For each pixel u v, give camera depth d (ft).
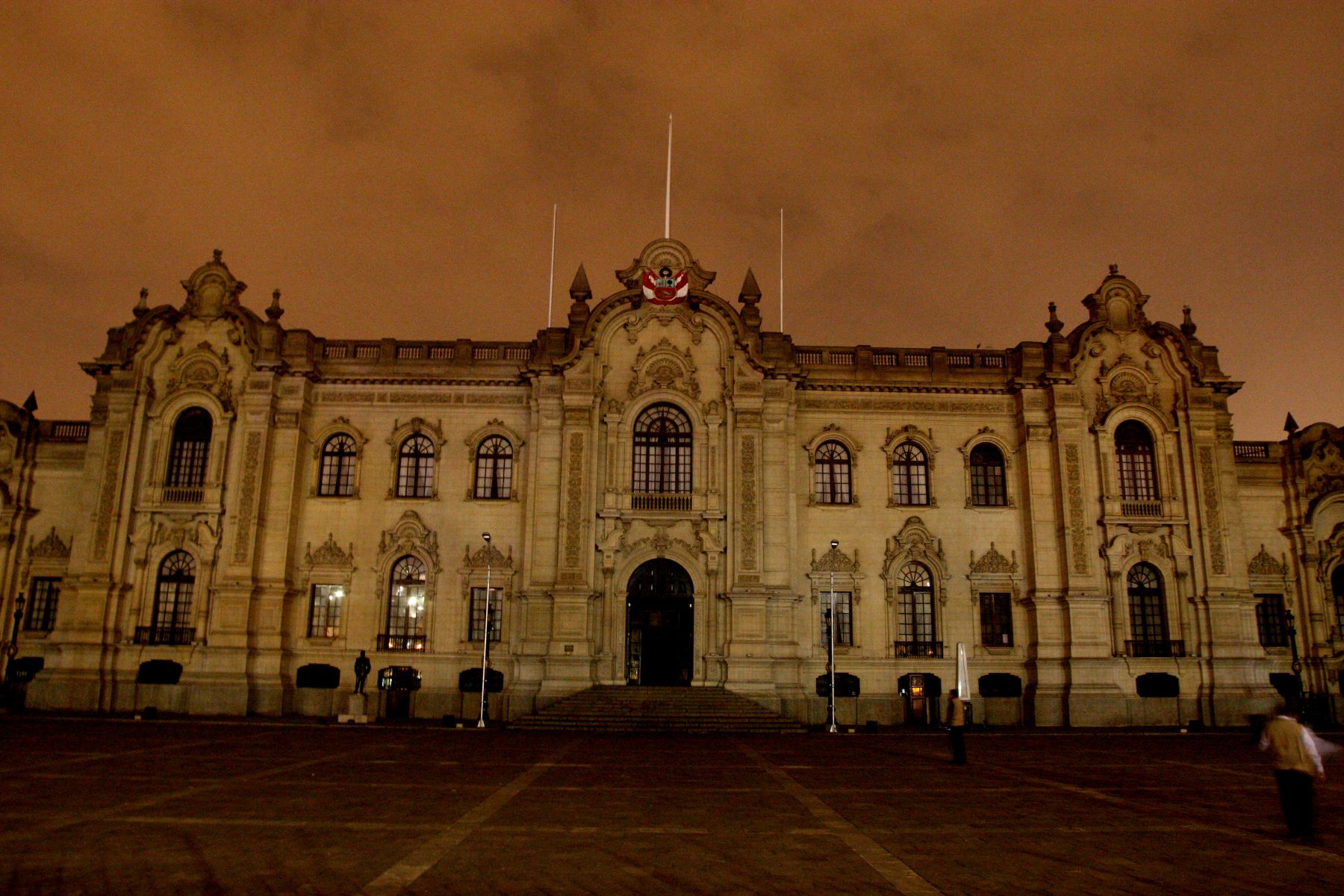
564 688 136.46
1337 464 157.38
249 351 150.51
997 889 42.88
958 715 92.58
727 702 133.08
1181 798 69.87
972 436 154.30
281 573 144.36
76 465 157.89
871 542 150.51
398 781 73.77
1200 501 149.07
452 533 149.48
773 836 54.03
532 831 54.39
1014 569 150.00
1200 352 156.25
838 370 155.33
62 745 95.45
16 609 151.53
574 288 154.51
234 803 62.08
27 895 39.78
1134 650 145.79
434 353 156.76
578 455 145.07
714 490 146.00
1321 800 69.82
